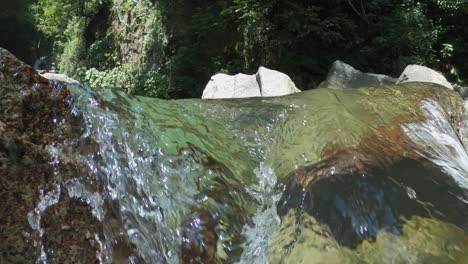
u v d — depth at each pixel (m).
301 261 2.27
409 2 9.92
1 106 1.99
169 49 12.09
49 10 18.95
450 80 9.93
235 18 10.45
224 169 2.73
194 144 2.78
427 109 3.90
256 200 2.68
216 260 2.29
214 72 10.41
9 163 1.92
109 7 16.92
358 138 3.16
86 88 2.55
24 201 1.91
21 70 2.10
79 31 19.00
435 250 2.33
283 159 2.99
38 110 2.11
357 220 2.48
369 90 4.18
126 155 2.38
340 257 2.28
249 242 2.42
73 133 2.21
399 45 9.25
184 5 12.27
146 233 2.21
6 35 23.58
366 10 10.19
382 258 2.30
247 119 3.40
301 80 9.38
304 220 2.48
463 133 4.05
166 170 2.49
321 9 9.91
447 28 10.38
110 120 2.46
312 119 3.42
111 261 2.04
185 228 2.33
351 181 2.71
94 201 2.12
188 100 3.46
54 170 2.04
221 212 2.47
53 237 1.93
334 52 9.62
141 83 11.77
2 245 1.81
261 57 9.95
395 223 2.48
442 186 2.83
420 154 3.15
